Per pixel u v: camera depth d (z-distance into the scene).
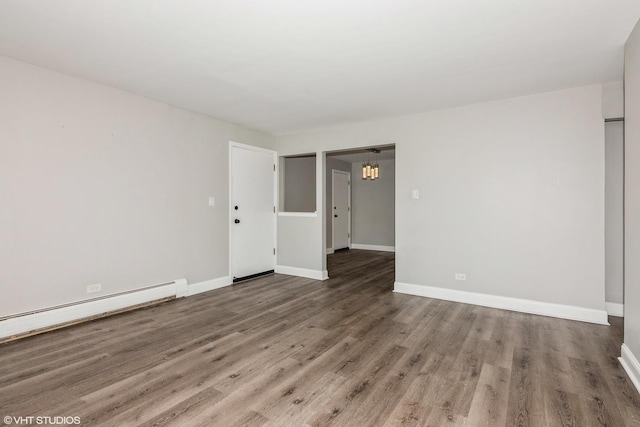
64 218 2.95
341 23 2.07
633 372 2.08
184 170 3.97
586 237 3.18
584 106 3.16
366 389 1.95
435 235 3.96
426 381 2.05
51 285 2.87
